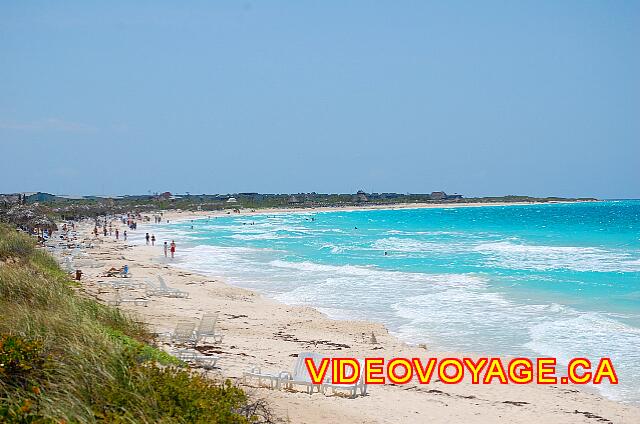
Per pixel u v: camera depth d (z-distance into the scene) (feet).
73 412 22.81
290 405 40.57
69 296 45.93
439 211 619.26
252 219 449.89
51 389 23.99
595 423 44.57
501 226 325.21
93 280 101.65
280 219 448.24
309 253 176.55
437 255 167.22
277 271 135.54
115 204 595.47
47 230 218.79
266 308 87.86
